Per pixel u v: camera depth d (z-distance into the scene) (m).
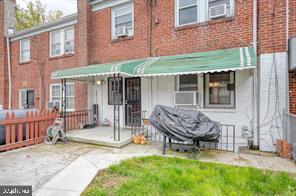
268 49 7.13
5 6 16.98
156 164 5.81
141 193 4.09
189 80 9.09
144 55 10.23
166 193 4.12
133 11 10.71
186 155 6.79
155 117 7.27
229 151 7.43
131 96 10.79
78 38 12.48
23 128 8.09
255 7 7.64
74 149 7.60
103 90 11.70
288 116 6.43
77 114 11.14
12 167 5.68
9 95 17.03
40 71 15.33
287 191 4.20
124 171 5.24
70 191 4.24
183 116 6.95
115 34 11.29
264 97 7.13
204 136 6.28
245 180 4.70
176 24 9.47
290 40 6.57
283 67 6.88
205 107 8.71
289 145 6.29
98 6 11.85
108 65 8.66
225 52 7.69
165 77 9.54
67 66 13.86
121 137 8.57
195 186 4.37
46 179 4.86
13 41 16.95
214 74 8.61
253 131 7.56
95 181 4.74
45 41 15.05
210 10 8.55
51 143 8.39
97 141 8.21
